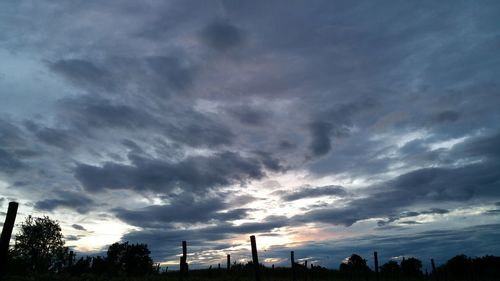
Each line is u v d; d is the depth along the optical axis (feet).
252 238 69.21
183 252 94.58
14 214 36.14
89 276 107.65
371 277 214.07
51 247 129.90
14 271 116.88
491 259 253.65
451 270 255.50
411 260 260.83
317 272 208.23
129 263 158.92
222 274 159.22
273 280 144.66
